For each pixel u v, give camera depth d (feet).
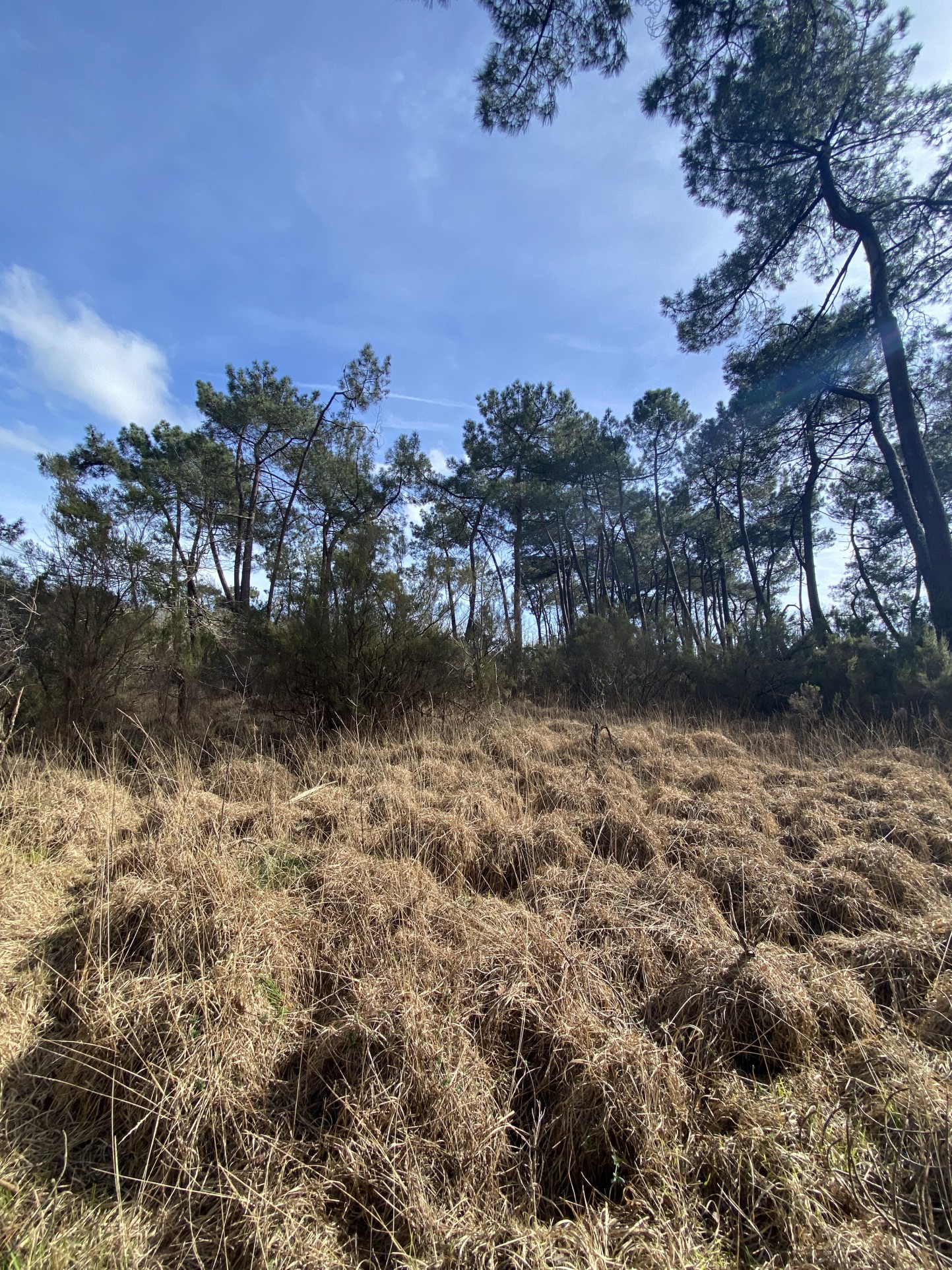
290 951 8.29
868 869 10.71
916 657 25.85
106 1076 6.40
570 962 7.80
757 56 24.14
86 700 20.86
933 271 34.35
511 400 66.23
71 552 21.77
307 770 18.25
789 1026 6.93
